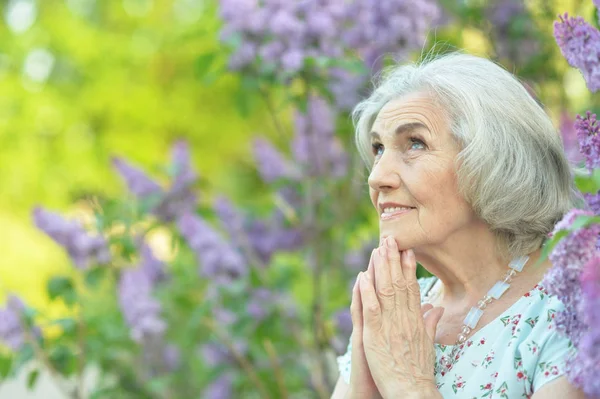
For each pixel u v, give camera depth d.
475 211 2.47
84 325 4.42
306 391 4.90
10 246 9.31
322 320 4.49
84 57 9.38
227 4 4.00
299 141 4.61
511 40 4.45
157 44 9.46
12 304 4.21
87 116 9.51
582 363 1.88
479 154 2.40
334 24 4.03
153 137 9.71
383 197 2.52
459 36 4.50
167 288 4.91
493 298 2.48
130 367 4.94
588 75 2.09
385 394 2.43
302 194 4.83
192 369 5.20
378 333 2.47
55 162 9.37
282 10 4.00
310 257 4.88
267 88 4.24
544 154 2.47
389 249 2.49
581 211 1.92
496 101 2.45
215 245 4.35
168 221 4.61
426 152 2.47
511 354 2.31
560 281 1.94
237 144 10.07
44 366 4.42
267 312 4.42
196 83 9.62
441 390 2.43
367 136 2.74
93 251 4.50
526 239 2.50
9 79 9.32
